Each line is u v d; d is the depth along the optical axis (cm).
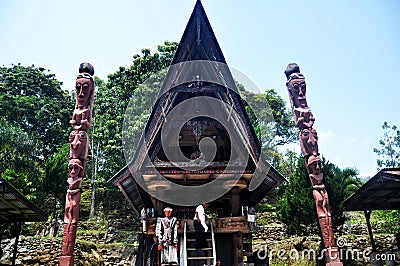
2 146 3167
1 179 1145
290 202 1830
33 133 4119
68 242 898
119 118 2672
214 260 1029
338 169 2205
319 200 964
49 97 4647
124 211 3278
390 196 1343
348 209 1484
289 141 3584
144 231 1088
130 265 2203
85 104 1030
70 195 939
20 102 4184
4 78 4600
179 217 1245
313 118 1042
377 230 2214
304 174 1856
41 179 2978
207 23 1126
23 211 1355
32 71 4756
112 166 2798
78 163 970
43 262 1888
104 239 2617
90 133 3366
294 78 1075
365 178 3422
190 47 1129
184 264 1032
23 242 1908
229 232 1124
